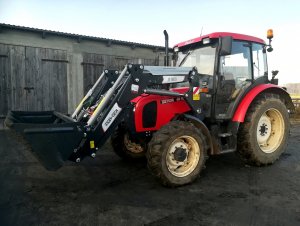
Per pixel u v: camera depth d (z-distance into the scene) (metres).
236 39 4.22
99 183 3.56
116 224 2.50
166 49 4.74
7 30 7.75
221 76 4.08
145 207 2.85
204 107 3.93
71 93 8.95
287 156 4.90
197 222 2.54
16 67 7.99
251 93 4.16
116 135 4.45
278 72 4.87
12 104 8.02
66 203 2.94
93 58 9.28
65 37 8.66
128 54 10.03
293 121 9.53
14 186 3.44
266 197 3.08
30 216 2.65
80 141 3.02
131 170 4.11
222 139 4.04
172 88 4.10
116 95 3.31
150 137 3.75
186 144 3.51
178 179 3.36
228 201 2.98
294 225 2.47
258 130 4.33
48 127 2.78
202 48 4.27
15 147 5.50
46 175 3.86
